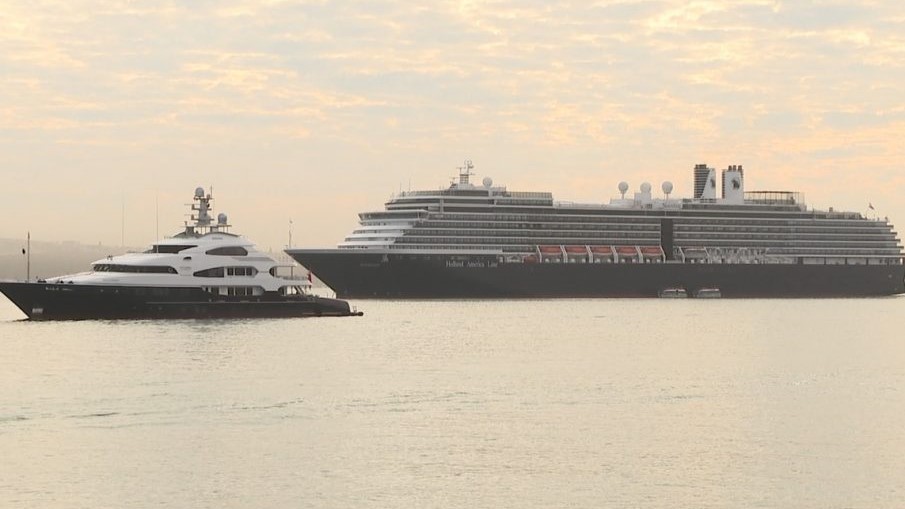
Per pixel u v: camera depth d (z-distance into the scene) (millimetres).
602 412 187000
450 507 134125
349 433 168000
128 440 161875
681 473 148375
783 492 140750
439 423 176000
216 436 164750
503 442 163750
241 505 133750
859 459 156125
